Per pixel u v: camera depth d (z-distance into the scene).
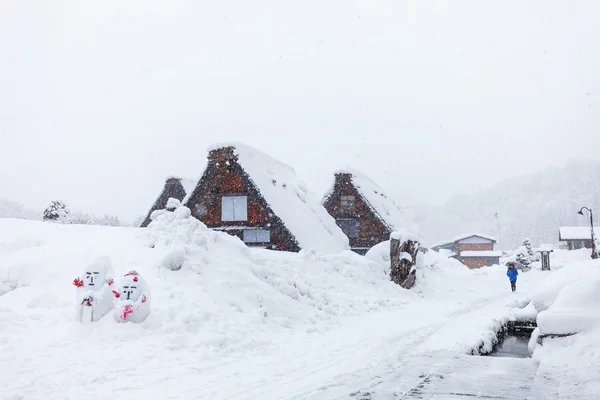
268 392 7.31
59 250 14.87
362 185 41.78
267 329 12.82
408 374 8.30
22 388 7.33
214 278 14.43
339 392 7.20
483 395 6.93
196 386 7.70
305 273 20.06
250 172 30.97
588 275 10.96
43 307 12.04
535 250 70.81
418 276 27.27
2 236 15.93
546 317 9.73
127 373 8.32
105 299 11.10
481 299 23.84
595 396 6.73
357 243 40.72
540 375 8.06
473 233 98.69
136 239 16.20
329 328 14.16
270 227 30.17
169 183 43.88
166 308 11.66
